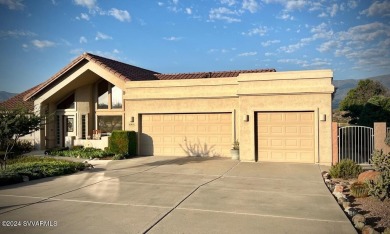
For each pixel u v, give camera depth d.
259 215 7.45
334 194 9.55
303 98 15.49
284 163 15.58
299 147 15.75
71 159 17.78
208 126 18.12
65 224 6.83
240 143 16.30
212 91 17.91
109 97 22.92
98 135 22.31
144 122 19.33
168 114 18.86
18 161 16.77
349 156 15.23
